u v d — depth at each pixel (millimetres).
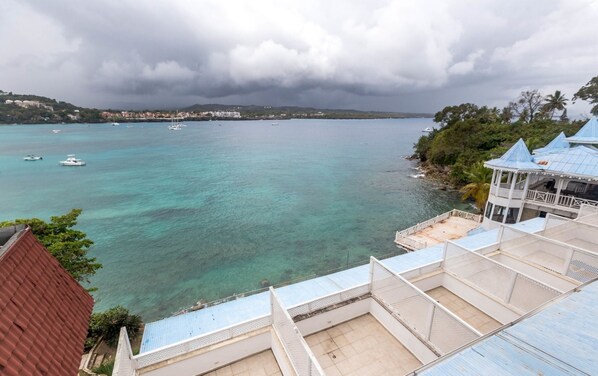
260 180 68125
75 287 7770
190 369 8602
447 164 67375
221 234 38656
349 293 10516
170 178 69688
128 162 90438
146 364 8203
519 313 9703
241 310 13547
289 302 13367
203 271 30188
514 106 91562
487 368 4395
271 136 191375
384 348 9383
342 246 35375
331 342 9672
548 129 65688
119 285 27812
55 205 49031
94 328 17406
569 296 6066
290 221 42906
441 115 94312
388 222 42406
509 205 26156
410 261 16172
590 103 67562
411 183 63750
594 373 4109
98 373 14250
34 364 5156
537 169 24438
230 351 9008
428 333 8461
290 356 8078
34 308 6047
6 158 92875
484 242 17969
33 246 7258
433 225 33719
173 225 41375
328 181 66875
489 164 26875
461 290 11688
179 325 12852
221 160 95688
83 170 77625
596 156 23375
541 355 4523
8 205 48844
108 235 38094
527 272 12727
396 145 138625
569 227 14742
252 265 31328
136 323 18859
